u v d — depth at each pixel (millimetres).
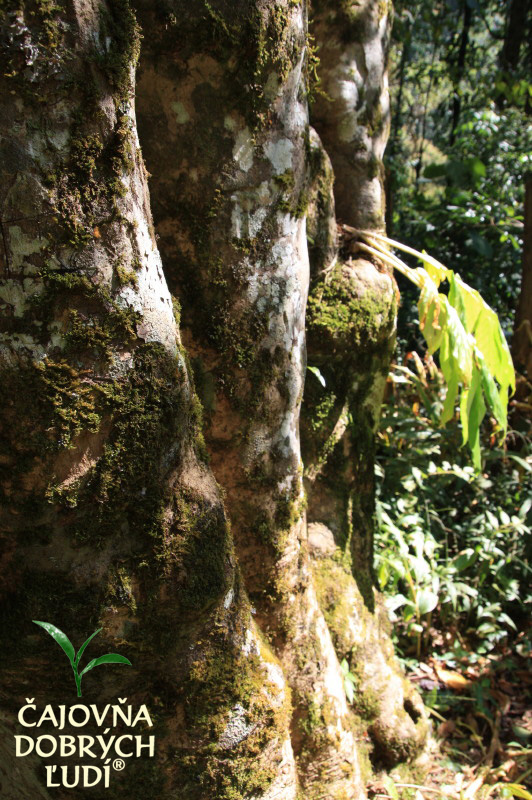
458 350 2334
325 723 2080
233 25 1482
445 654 3195
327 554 2533
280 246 1736
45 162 1116
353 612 2547
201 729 1567
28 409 1208
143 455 1322
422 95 8797
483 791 2592
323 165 2279
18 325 1173
